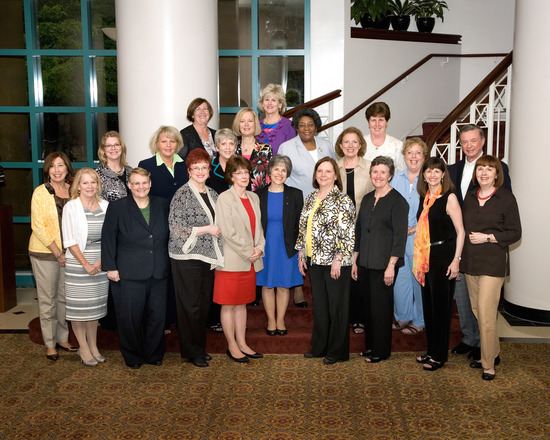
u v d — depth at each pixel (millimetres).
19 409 3643
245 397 3793
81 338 4363
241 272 4273
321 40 7227
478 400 3725
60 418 3520
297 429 3363
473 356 4402
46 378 4133
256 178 4703
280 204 4473
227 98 7355
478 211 4043
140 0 5109
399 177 4551
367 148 4805
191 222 4156
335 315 4320
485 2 8898
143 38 5141
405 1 8453
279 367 4305
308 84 7312
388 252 4203
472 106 6004
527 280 5391
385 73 7891
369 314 4406
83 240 4195
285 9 7234
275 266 4496
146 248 4172
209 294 4328
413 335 4625
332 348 4367
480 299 4020
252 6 7195
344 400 3738
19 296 6551
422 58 8320
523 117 5277
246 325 4934
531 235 5309
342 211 4215
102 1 6973
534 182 5234
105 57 7062
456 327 4781
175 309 4699
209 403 3709
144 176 4082
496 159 3969
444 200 4078
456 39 8734
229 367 4316
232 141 4457
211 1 5332
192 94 5254
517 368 4254
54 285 4527
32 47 6980
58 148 7176
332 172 4246
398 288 4613
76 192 4227
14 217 7180
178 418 3508
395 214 4164
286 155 4738
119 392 3887
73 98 7109
